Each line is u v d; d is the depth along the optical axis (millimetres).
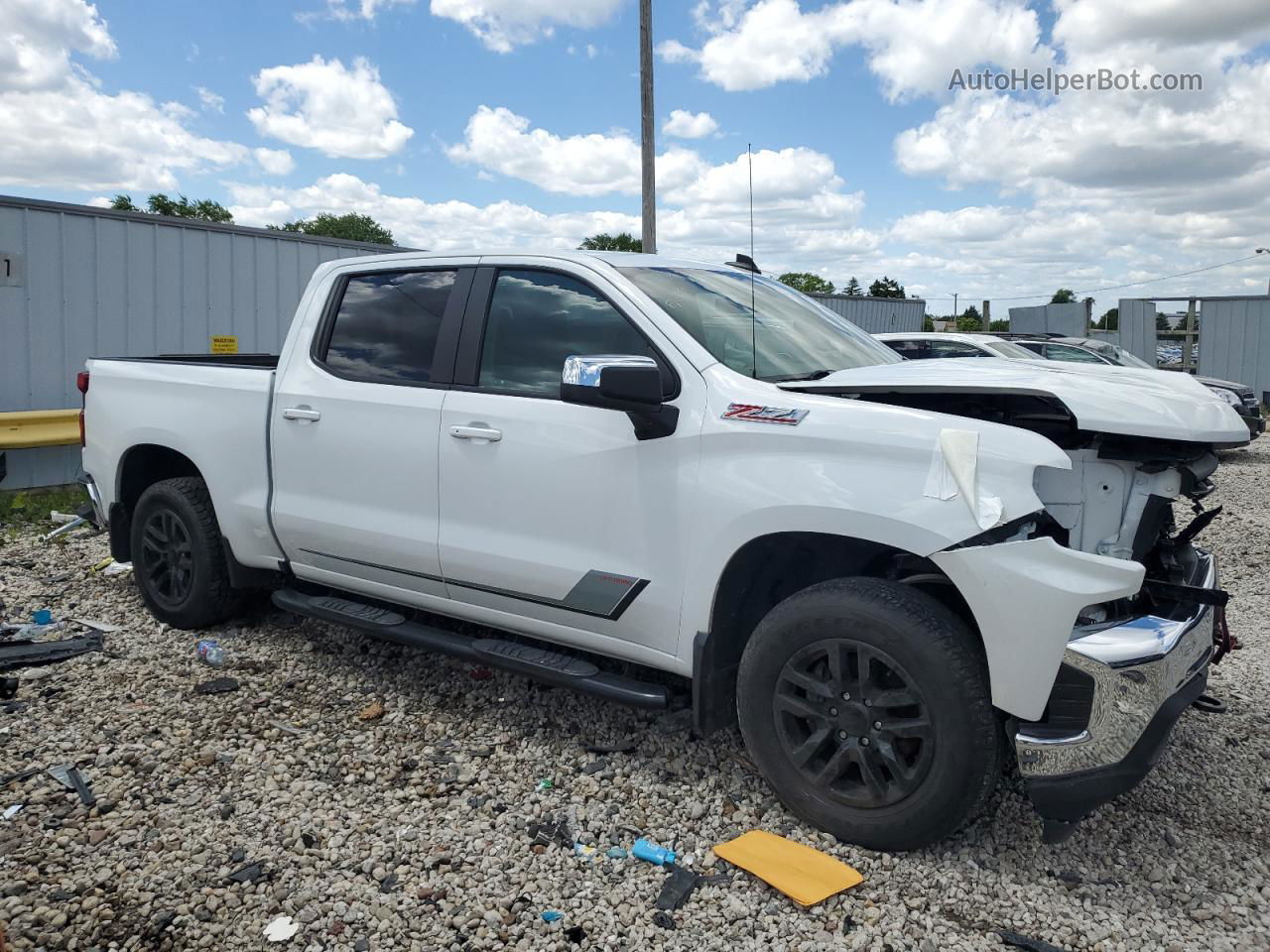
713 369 3408
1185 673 2926
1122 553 3066
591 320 3703
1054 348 14922
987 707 2887
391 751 3836
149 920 2752
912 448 2932
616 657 3676
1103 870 3059
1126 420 2848
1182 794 3529
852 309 23281
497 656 3871
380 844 3162
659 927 2766
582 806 3426
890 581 3117
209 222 10227
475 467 3836
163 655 4832
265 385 4641
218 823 3271
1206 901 2895
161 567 5312
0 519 8086
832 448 3059
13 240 8891
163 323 10000
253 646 5000
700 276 4082
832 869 2984
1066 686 2811
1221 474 12430
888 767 3016
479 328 3988
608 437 3496
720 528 3232
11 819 3268
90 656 4793
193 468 5484
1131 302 24094
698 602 3318
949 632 2904
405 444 4066
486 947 2672
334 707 4254
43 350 9195
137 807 3363
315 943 2672
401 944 2678
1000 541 2811
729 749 3869
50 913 2756
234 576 4961
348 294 4523
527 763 3750
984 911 2842
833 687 3092
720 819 3344
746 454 3213
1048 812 2857
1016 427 3008
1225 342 23109
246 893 2887
